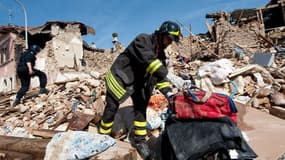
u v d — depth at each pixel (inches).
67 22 879.7
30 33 882.8
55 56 837.8
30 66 329.7
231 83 239.6
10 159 115.0
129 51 121.0
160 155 110.7
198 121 100.5
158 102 183.5
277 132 158.6
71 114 218.7
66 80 388.2
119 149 107.3
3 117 295.7
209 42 933.2
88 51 944.9
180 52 828.6
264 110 214.7
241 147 92.8
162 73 112.1
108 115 130.0
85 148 100.5
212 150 91.7
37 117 260.7
